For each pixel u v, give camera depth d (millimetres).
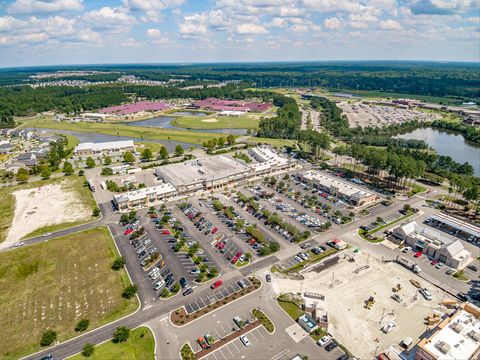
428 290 116375
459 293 115000
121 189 198750
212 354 91500
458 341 89188
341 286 118000
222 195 193375
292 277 122312
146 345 94375
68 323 102438
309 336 97500
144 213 171000
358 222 163125
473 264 131250
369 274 124562
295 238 145125
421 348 86688
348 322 102250
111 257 134375
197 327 100562
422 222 163500
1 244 144375
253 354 91562
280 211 174000
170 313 105875
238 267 128250
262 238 145875
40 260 132500
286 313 105938
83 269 127312
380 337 97000
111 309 107750
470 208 177750
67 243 143750
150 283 119562
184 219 164750
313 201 182375
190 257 134625
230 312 106188
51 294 114562
